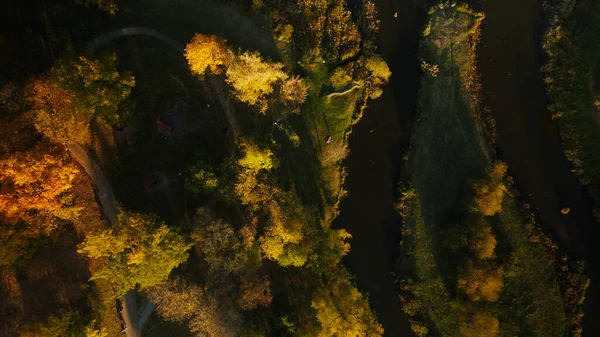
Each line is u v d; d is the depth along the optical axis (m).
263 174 49.19
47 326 41.19
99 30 50.44
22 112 39.72
